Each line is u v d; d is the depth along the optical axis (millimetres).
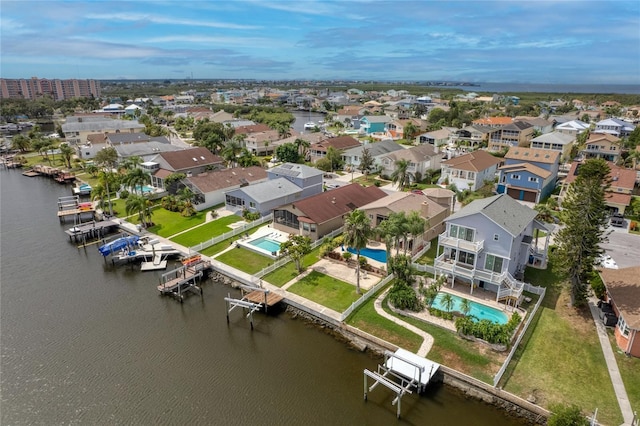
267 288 42312
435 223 53594
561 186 72562
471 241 39562
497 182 76500
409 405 27812
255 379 30641
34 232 61562
